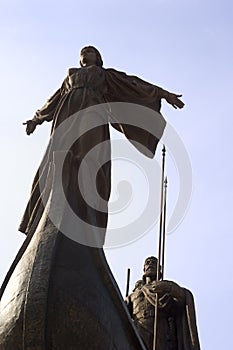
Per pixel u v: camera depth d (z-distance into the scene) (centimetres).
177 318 2536
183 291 2544
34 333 1981
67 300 2039
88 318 2042
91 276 2106
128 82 2375
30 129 2434
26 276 2058
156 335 2508
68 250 2114
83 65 2422
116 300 2117
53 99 2414
